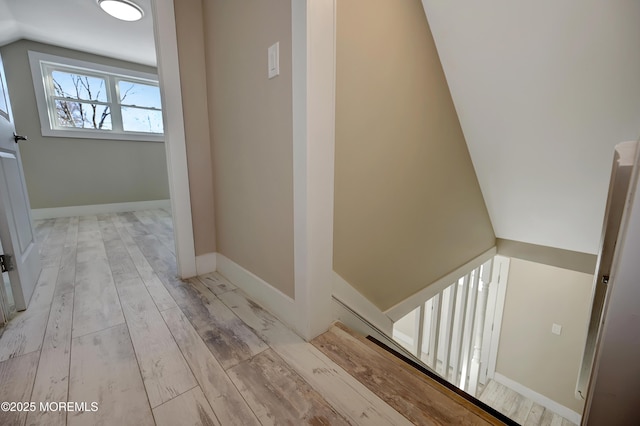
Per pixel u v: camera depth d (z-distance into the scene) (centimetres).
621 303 45
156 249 211
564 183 181
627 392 46
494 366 368
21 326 109
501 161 190
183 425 67
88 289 143
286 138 100
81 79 343
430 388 79
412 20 132
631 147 49
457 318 273
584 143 153
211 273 164
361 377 83
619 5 104
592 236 207
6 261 115
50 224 296
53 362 88
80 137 341
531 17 121
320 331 104
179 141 146
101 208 363
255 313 120
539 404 339
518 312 345
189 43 143
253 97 115
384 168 129
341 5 98
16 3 223
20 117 307
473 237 227
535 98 146
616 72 121
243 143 126
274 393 77
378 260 136
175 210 151
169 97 140
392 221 140
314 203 94
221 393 77
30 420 68
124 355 92
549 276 321
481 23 131
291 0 87
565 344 317
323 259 101
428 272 179
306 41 83
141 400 74
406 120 137
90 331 106
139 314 119
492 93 155
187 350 95
